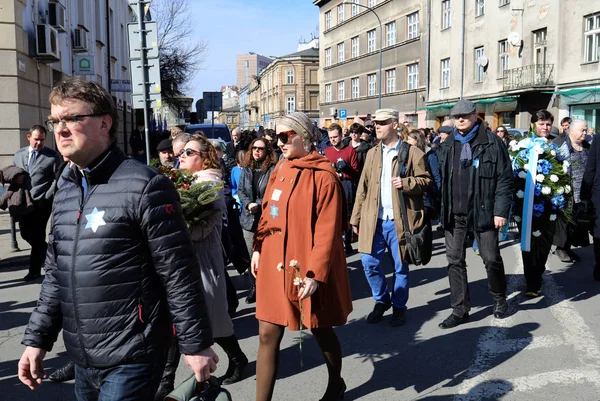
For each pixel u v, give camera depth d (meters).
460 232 5.41
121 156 2.40
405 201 5.31
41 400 4.16
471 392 4.05
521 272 7.47
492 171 5.23
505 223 5.29
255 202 6.41
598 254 6.88
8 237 10.62
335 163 8.80
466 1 30.75
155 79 9.20
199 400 2.29
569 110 23.39
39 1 15.05
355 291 6.87
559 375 4.29
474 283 6.98
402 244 5.32
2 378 4.57
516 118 26.84
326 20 54.12
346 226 3.72
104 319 2.26
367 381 4.30
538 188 6.12
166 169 4.09
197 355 2.29
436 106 34.03
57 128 2.30
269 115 87.62
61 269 2.33
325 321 3.54
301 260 3.50
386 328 5.46
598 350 4.76
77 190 2.40
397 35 39.66
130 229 2.28
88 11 22.25
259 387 3.54
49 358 4.99
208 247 4.14
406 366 4.55
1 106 13.12
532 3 25.31
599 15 21.73
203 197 3.92
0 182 7.54
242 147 14.70
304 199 3.55
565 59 23.44
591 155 6.81
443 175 5.41
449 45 32.69
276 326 3.56
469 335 5.18
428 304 6.21
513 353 4.73
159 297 2.36
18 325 5.90
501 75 28.12
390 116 5.35
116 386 2.25
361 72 45.94
